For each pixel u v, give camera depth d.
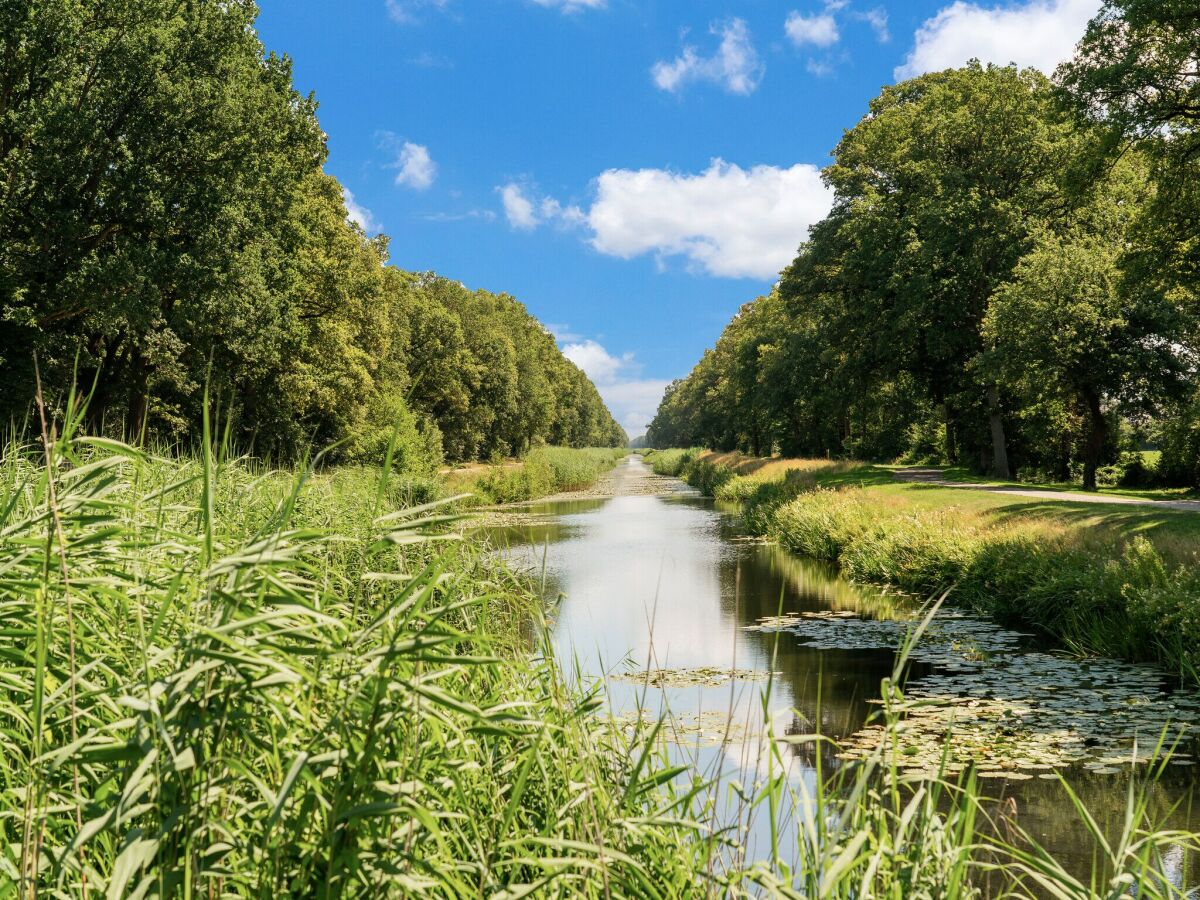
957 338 32.06
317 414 33.53
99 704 2.69
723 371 80.25
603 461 99.62
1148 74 19.47
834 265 38.38
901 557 15.98
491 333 74.06
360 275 34.69
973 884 4.51
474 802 2.89
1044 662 9.73
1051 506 17.64
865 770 2.43
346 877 1.90
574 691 4.08
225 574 2.12
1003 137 31.77
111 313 20.06
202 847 1.94
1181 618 9.09
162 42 21.42
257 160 24.00
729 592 15.34
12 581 2.60
